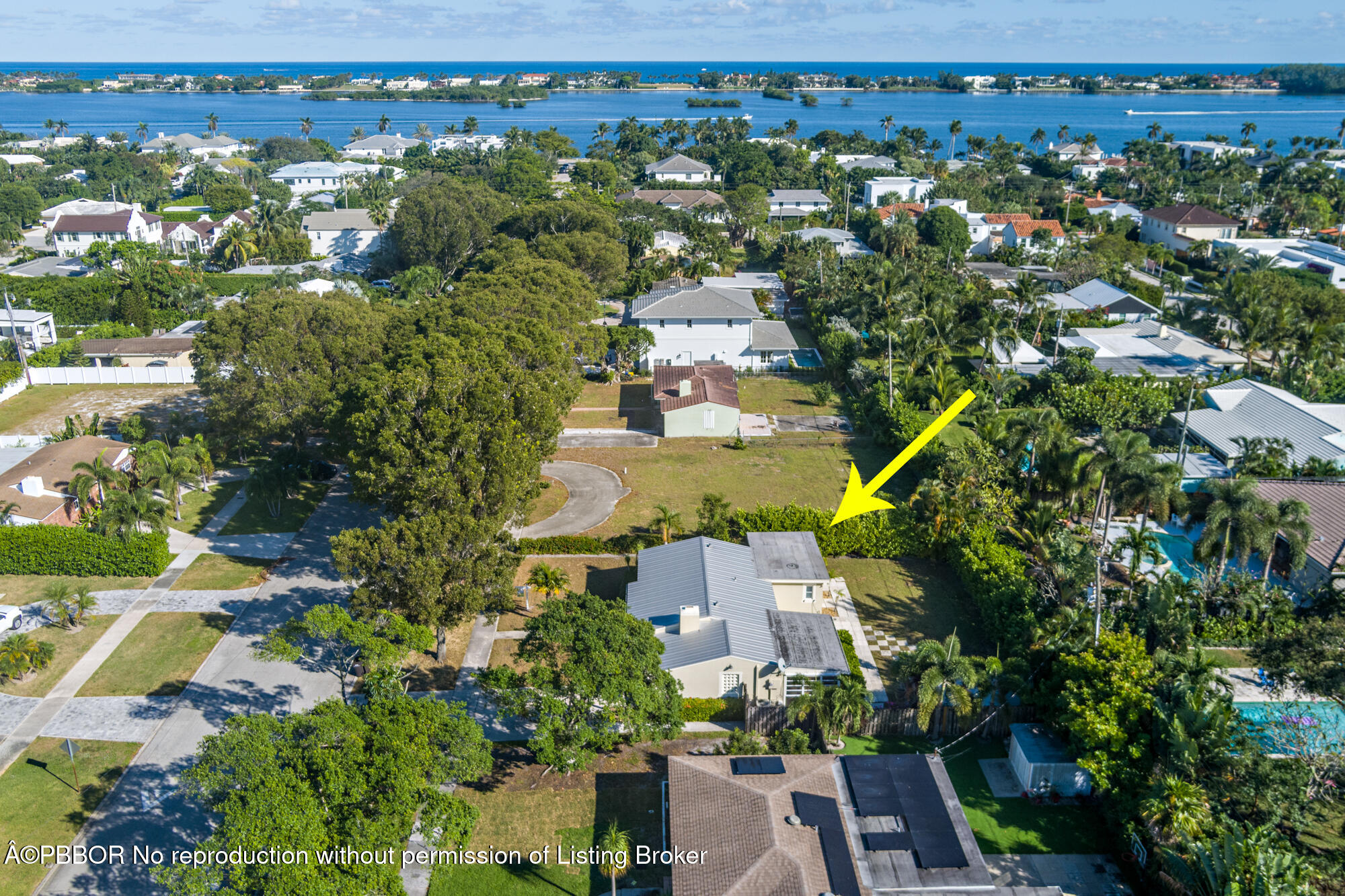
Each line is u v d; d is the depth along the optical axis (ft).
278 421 227.40
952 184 577.84
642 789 135.54
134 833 126.00
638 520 220.43
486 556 157.89
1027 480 218.18
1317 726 132.67
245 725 104.47
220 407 229.66
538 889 117.60
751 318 327.67
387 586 152.35
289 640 133.90
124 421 274.57
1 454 239.50
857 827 114.42
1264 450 226.99
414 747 106.73
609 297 425.28
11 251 516.73
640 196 585.22
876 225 508.53
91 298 388.57
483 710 152.56
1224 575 182.29
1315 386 278.46
